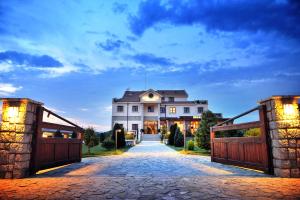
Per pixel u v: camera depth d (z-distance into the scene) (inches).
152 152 683.4
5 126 247.3
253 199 157.9
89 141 616.7
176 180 228.1
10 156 242.5
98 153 624.7
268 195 168.2
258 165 283.3
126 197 165.0
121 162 415.2
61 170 309.0
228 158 368.2
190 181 222.5
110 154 599.8
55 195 170.2
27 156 254.8
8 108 251.1
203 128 588.7
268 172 260.8
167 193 176.2
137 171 298.0
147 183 213.8
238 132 554.6
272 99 259.9
